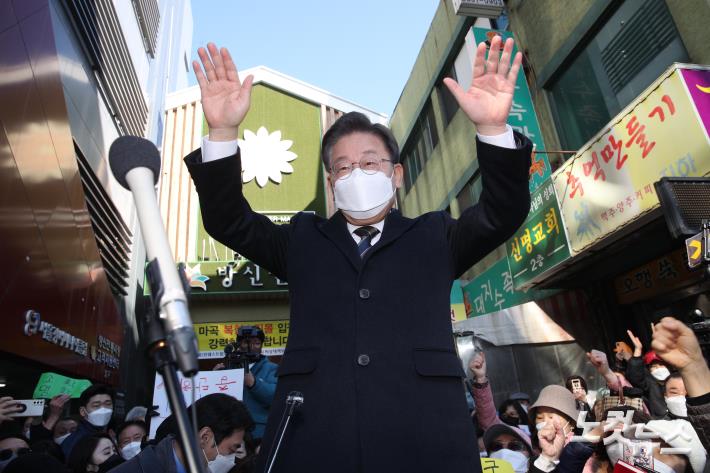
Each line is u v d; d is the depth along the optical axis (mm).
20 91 4609
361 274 1324
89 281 6410
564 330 7527
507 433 3193
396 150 1579
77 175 6250
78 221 6195
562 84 8188
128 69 10078
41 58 5312
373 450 1104
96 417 3924
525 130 7883
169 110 12656
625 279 7145
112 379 7480
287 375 1268
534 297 8234
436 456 1106
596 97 7445
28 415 3895
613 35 7156
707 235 2166
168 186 11695
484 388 3467
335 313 1291
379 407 1147
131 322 9711
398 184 1574
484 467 2732
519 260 7473
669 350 1713
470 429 1178
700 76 4883
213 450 2422
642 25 6660
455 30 11125
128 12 10594
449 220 1492
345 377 1197
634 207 5359
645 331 6934
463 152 10891
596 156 5926
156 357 818
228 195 1349
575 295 7711
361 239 1462
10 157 4266
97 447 2988
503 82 1363
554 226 6656
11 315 4059
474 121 1326
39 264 4742
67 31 7043
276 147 12531
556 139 8141
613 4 7129
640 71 6699
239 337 3881
